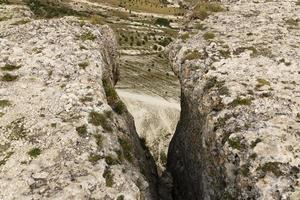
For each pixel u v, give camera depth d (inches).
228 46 879.7
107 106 715.4
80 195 554.3
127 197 566.3
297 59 828.0
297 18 1024.2
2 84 761.0
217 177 672.4
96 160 606.9
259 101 698.8
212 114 709.9
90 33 928.3
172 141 1070.4
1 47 864.3
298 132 621.0
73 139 632.4
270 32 948.6
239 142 629.0
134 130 904.9
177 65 887.1
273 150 588.7
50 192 553.6
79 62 814.5
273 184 550.3
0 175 577.3
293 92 724.0
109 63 928.3
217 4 1120.8
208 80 786.2
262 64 815.1
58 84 754.8
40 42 879.1
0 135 647.8
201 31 977.5
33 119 673.0
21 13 1101.1
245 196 572.1
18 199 545.0
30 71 789.9
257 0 1150.3
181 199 906.1
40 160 599.5
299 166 565.9
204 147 712.4
